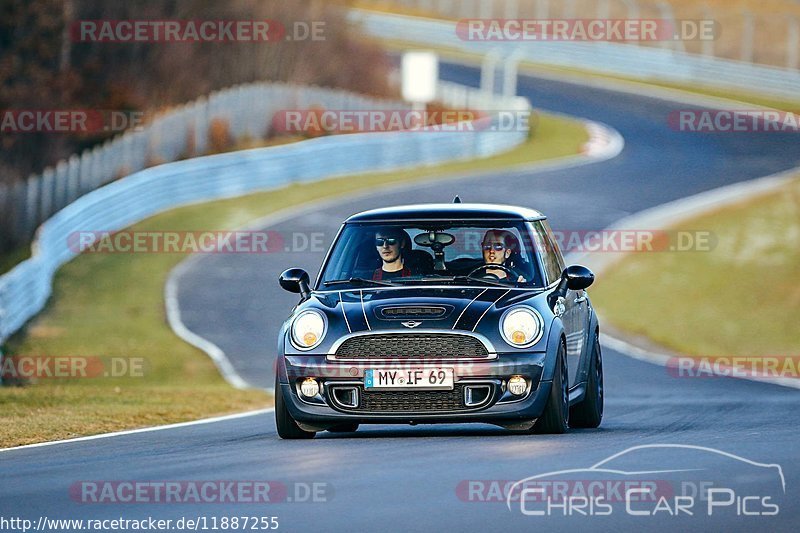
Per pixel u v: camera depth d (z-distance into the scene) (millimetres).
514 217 35156
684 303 93375
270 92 152250
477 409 31078
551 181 144250
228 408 46781
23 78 129000
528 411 31250
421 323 31359
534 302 32438
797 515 20531
